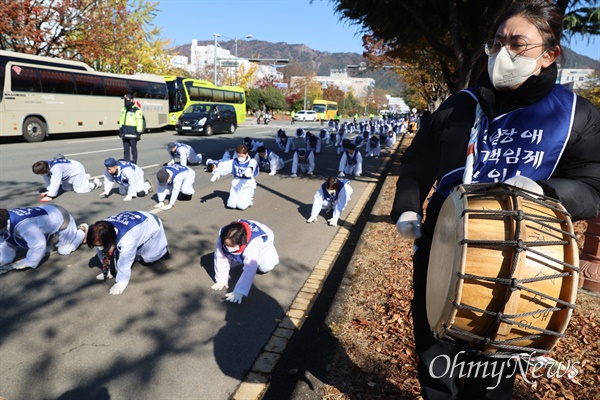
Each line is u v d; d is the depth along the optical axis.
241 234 3.88
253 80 65.44
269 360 3.15
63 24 20.11
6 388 2.75
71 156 12.27
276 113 64.12
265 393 2.81
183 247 5.39
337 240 5.96
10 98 15.21
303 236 6.07
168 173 6.96
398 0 7.79
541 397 2.55
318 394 2.64
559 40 1.44
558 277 1.27
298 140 23.09
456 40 7.39
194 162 11.90
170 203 7.12
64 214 4.83
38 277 4.36
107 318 3.64
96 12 22.12
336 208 6.61
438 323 1.39
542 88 1.44
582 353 2.99
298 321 3.73
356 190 9.59
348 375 2.82
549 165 1.46
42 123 16.41
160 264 4.82
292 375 2.98
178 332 3.47
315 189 9.45
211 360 3.12
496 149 1.52
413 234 1.57
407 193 1.70
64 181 7.71
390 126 30.19
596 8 6.58
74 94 17.67
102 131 20.94
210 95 27.98
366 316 3.58
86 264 4.72
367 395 2.61
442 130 1.66
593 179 1.44
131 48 27.06
